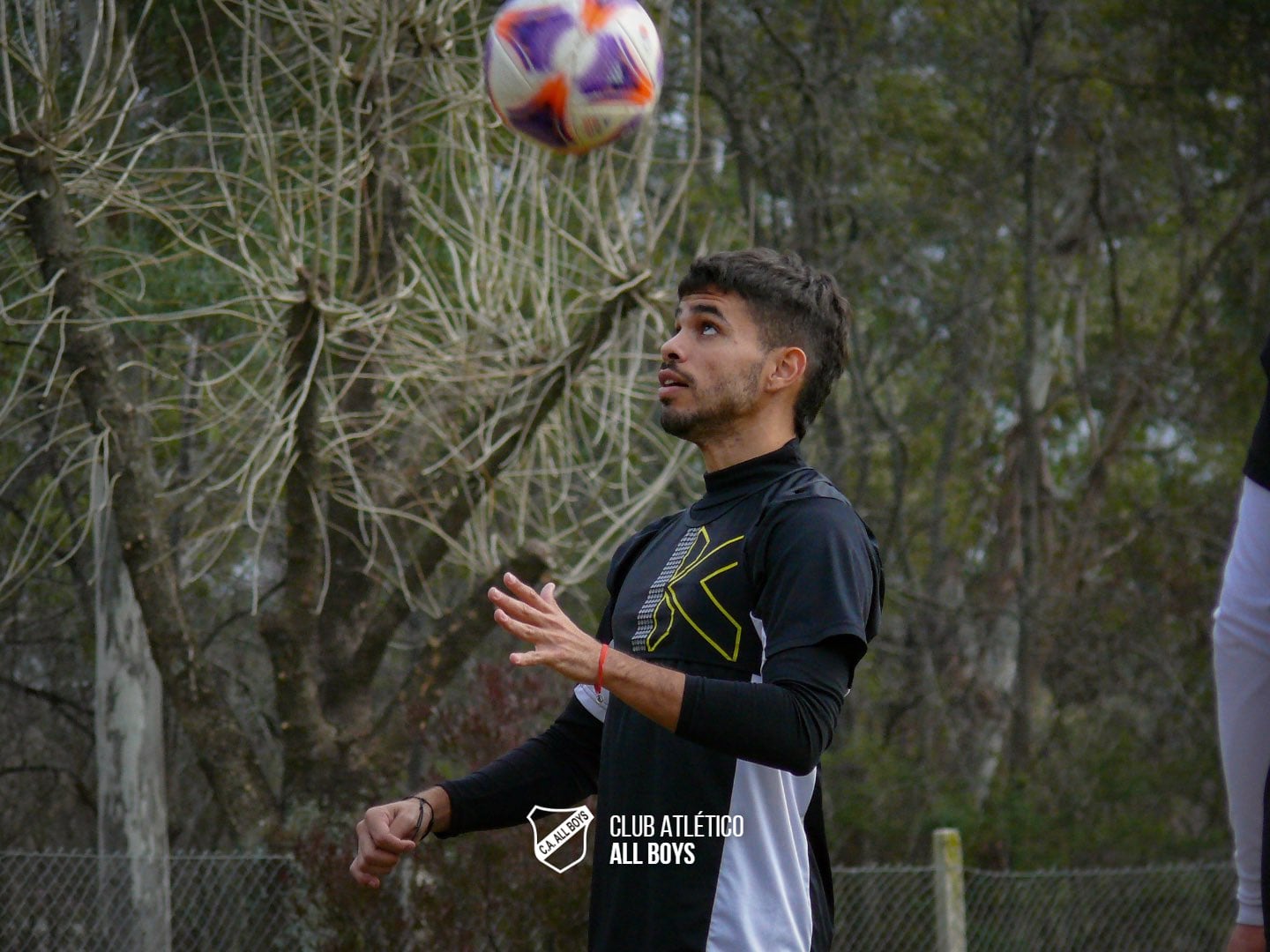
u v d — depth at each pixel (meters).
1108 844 43.72
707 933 8.64
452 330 29.45
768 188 50.69
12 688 45.41
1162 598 58.34
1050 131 60.53
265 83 33.06
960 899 28.61
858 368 53.91
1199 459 65.12
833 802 44.34
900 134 60.31
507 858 25.03
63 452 35.06
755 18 52.00
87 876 28.38
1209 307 65.75
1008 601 58.44
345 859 24.72
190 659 28.59
